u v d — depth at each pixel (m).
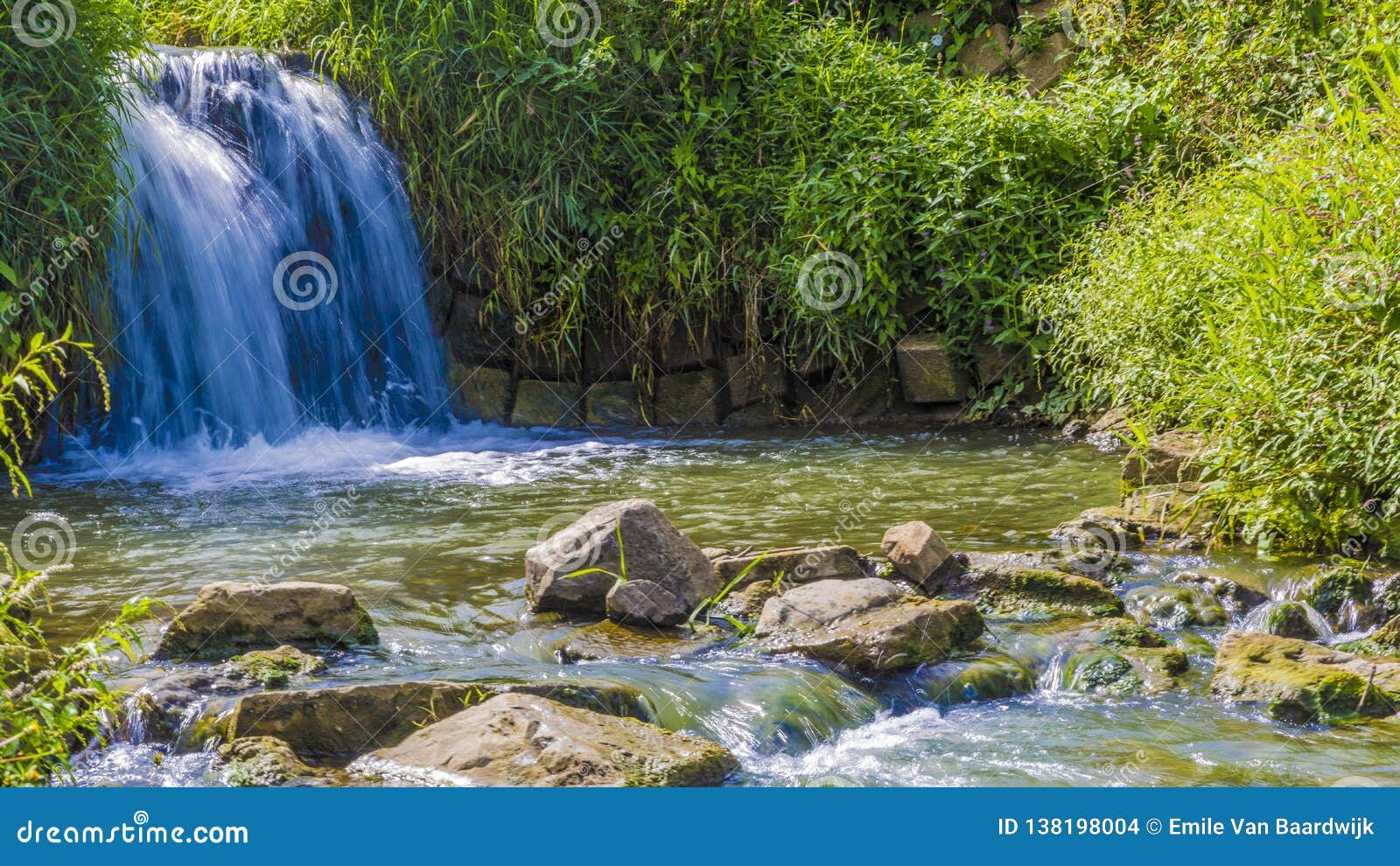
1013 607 4.50
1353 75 7.96
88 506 6.41
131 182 8.01
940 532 5.59
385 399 9.38
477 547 5.44
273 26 9.99
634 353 9.90
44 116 7.31
